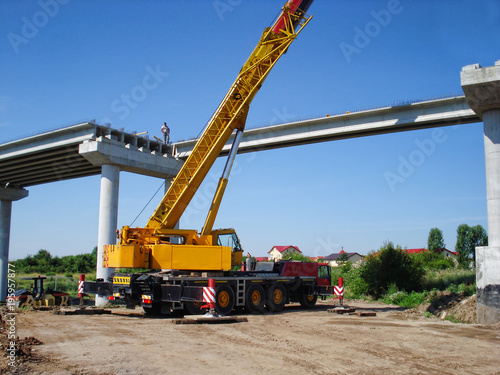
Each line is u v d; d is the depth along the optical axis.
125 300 17.67
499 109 17.75
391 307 23.66
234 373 8.02
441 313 19.28
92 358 9.04
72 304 28.94
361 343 11.38
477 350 10.91
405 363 9.20
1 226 44.56
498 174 17.31
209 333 12.55
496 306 16.30
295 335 12.47
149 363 8.68
